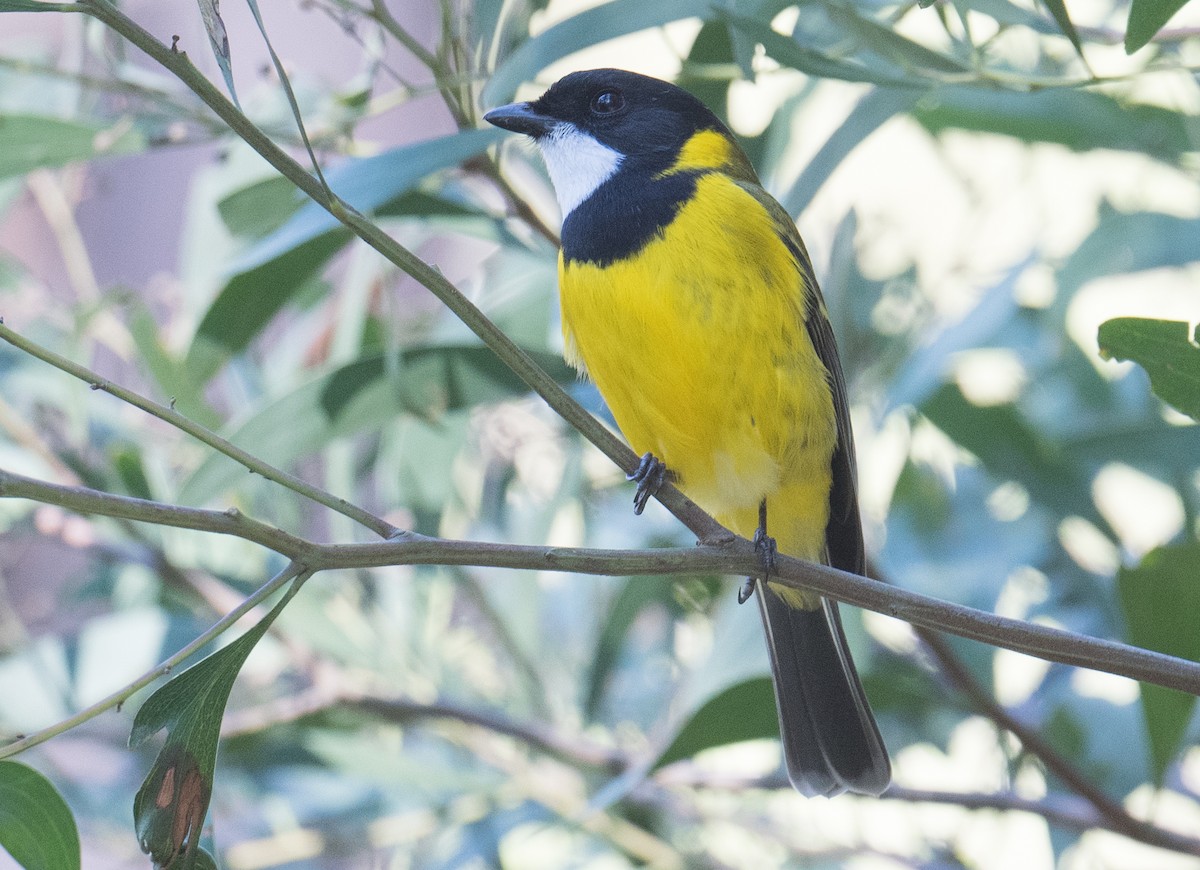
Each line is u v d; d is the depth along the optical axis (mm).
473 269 12406
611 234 7492
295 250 8797
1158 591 6371
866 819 10328
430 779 10102
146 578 11109
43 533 10469
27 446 10461
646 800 9875
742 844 9961
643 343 7328
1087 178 10992
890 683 8758
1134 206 10484
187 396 10188
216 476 8398
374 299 10945
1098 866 9117
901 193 11070
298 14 12367
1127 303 10906
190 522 4594
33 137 8656
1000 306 9125
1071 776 8023
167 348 10484
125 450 10398
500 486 10820
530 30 8516
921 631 8258
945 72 6969
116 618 10727
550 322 10336
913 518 9914
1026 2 7320
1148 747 7734
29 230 12852
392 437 10352
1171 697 7438
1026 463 9422
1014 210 10758
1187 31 7891
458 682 10656
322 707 10000
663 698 10523
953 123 10336
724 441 7512
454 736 10305
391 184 7238
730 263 7305
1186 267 9938
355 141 8938
